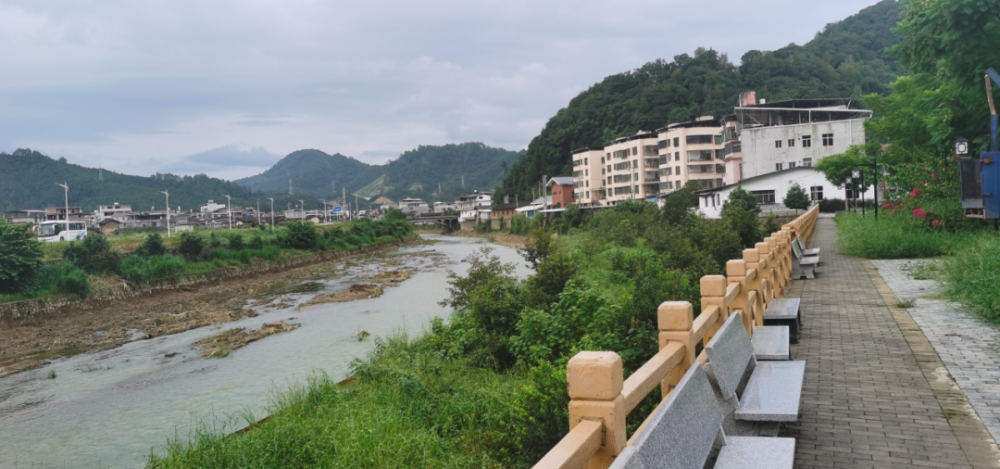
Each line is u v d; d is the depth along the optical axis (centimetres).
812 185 4184
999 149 1201
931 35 1220
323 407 776
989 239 905
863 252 1350
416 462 574
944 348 554
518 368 906
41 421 1105
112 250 2909
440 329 1117
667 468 207
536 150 10938
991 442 351
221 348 1594
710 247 1349
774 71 9106
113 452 924
